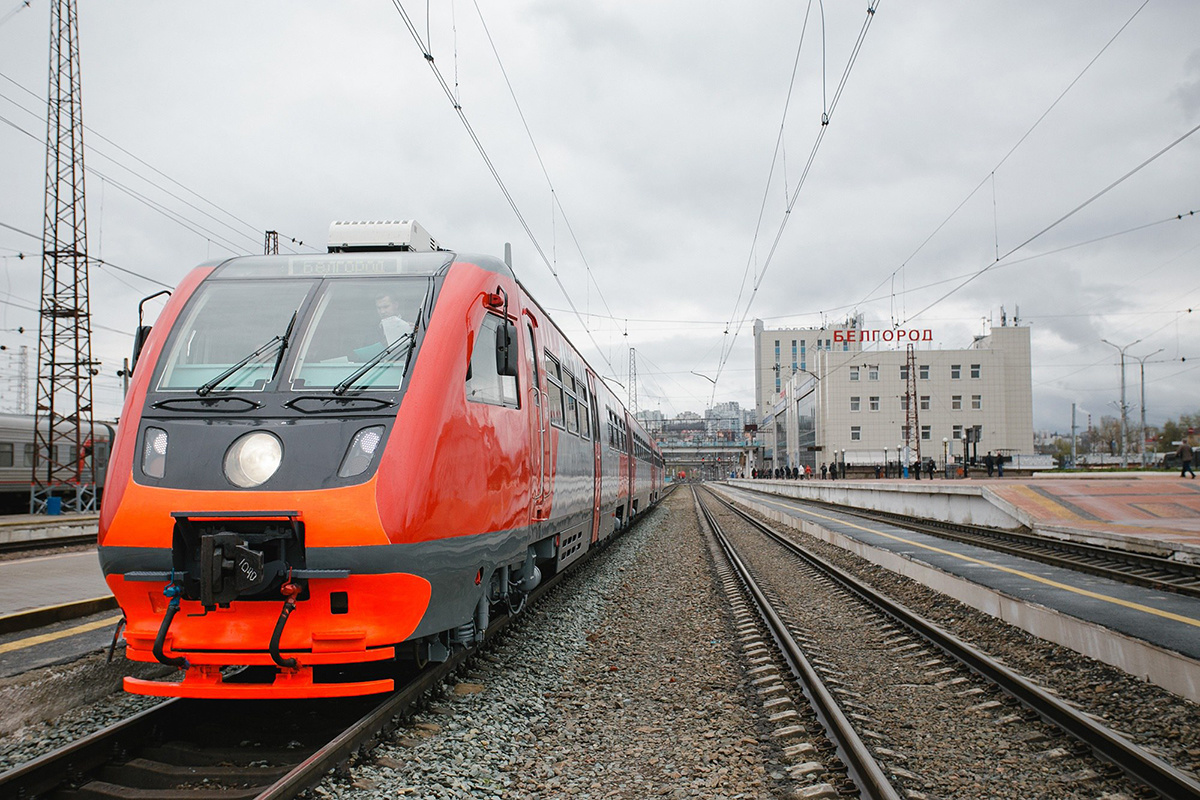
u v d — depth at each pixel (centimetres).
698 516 3353
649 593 1202
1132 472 4372
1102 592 1045
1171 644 725
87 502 2998
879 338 7600
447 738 509
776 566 1570
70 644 673
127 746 476
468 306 591
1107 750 480
